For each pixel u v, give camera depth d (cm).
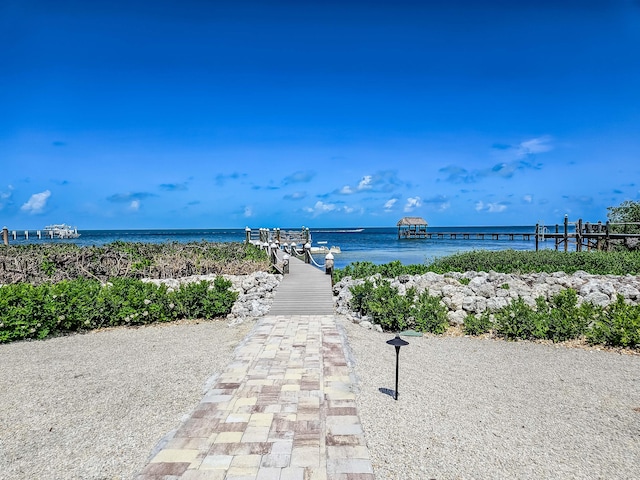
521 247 4594
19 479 392
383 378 630
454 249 4528
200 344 849
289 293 1250
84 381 637
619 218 2775
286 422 476
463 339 863
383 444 440
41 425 495
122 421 502
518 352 770
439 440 450
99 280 1446
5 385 624
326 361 692
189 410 528
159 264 1591
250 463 395
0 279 1397
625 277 1149
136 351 805
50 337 924
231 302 1118
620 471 399
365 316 1020
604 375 648
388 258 3534
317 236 9900
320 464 394
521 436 461
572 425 486
